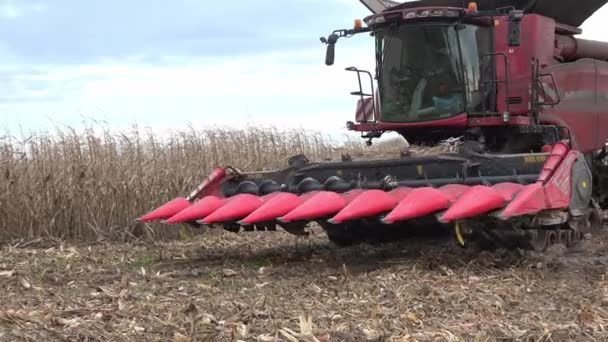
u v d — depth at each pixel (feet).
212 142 40.27
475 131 28.12
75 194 33.53
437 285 19.95
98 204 33.94
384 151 27.63
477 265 22.26
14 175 32.81
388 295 18.85
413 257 24.72
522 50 28.32
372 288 19.65
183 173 36.73
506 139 28.25
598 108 31.58
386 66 28.19
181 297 19.30
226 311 17.30
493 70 27.68
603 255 25.80
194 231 33.68
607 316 16.88
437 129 28.37
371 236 28.27
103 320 16.52
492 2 29.81
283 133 44.68
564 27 31.81
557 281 20.83
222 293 19.80
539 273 21.40
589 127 31.07
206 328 15.58
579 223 26.00
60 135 34.83
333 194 23.39
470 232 22.27
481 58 27.61
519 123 26.91
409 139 30.09
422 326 15.84
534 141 27.84
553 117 29.09
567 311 17.38
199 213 25.16
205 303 18.19
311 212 22.57
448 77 27.04
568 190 22.41
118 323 16.24
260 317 16.67
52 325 15.98
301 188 25.18
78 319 16.49
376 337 14.89
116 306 18.03
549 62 29.55
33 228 33.01
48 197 33.17
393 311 17.07
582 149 30.66
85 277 23.34
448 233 26.91
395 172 24.64
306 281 21.29
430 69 27.30
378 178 24.89
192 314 17.03
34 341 14.49
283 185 26.03
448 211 21.17
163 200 35.01
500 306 17.56
